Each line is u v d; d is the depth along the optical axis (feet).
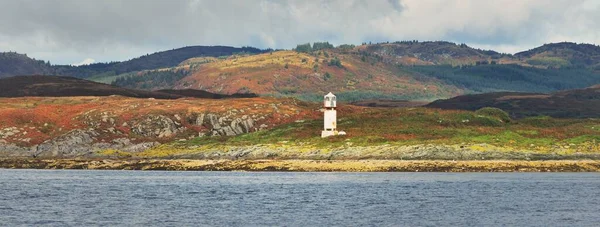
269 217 618.44
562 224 579.07
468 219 606.55
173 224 579.48
